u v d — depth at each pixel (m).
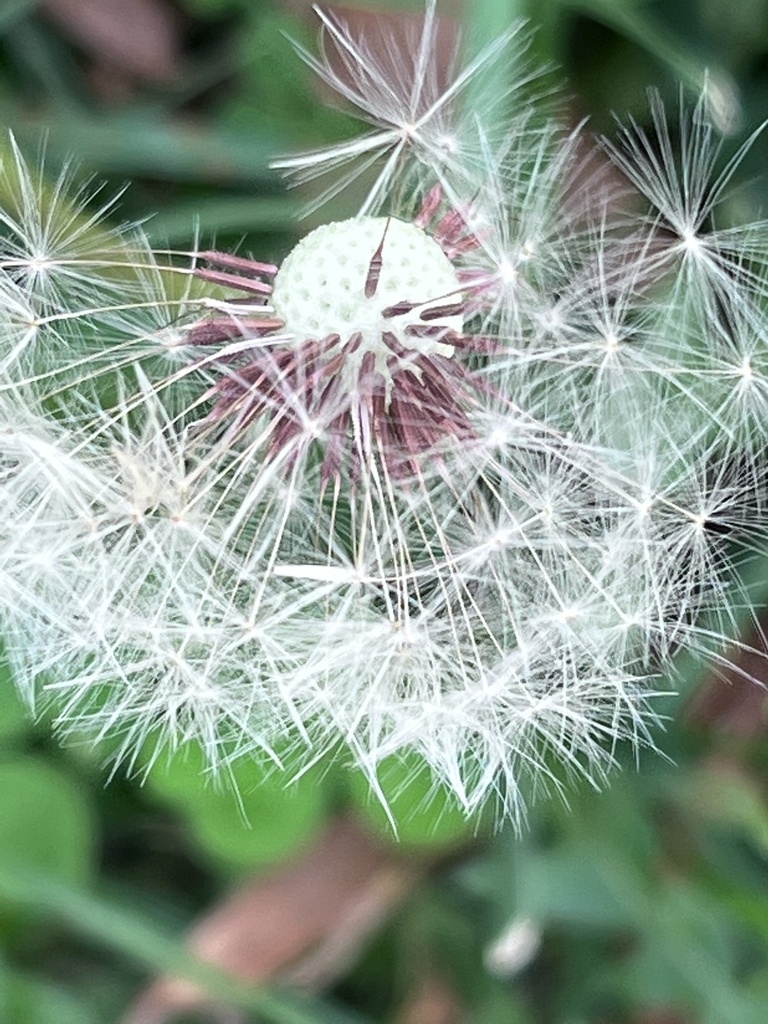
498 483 0.11
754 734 0.13
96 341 0.11
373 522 0.10
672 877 0.13
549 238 0.11
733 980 0.13
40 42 0.13
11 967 0.13
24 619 0.11
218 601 0.11
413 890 0.13
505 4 0.12
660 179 0.11
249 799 0.12
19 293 0.11
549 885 0.12
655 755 0.13
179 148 0.13
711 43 0.13
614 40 0.13
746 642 0.12
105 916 0.12
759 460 0.11
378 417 0.10
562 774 0.12
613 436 0.11
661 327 0.11
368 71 0.11
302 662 0.11
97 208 0.13
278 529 0.11
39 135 0.13
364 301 0.10
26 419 0.11
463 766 0.11
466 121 0.11
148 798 0.13
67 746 0.12
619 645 0.11
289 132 0.13
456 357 0.11
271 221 0.13
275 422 0.10
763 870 0.13
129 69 0.13
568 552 0.11
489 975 0.13
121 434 0.11
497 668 0.11
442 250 0.10
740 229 0.11
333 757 0.12
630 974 0.13
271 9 0.13
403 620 0.11
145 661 0.11
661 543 0.11
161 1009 0.13
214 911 0.13
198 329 0.10
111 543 0.11
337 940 0.13
